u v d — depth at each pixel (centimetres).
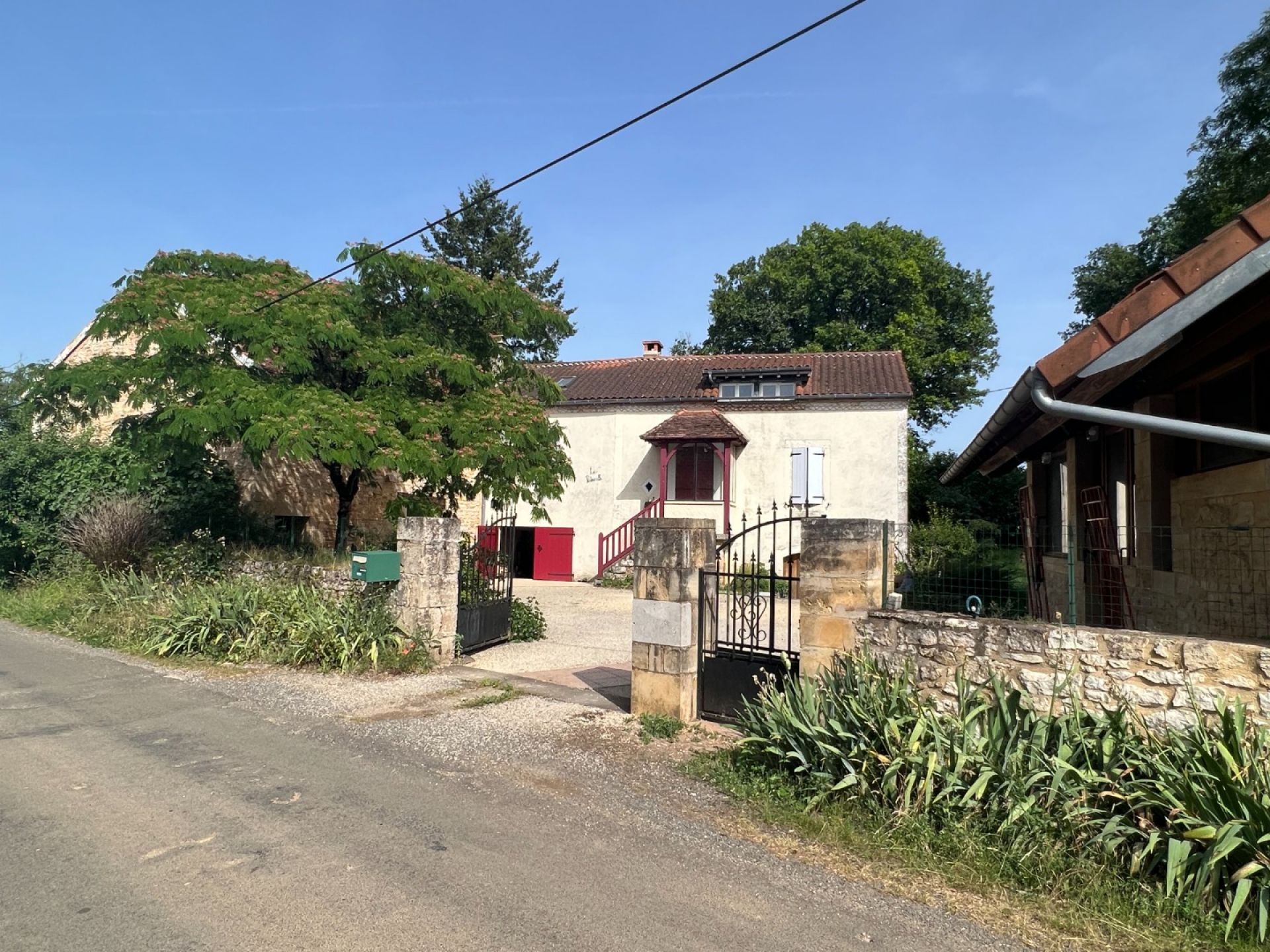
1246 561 588
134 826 448
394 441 1124
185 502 1505
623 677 872
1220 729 442
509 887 382
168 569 1258
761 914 364
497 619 1078
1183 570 670
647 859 420
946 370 3073
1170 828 394
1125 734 451
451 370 1249
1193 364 647
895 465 2086
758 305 3241
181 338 1125
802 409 2166
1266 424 575
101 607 1166
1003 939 352
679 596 680
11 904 355
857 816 465
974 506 2798
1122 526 839
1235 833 363
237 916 347
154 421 1257
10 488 1516
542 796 509
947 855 419
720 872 407
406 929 339
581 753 597
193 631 975
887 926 359
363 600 969
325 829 447
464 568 1024
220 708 723
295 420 1072
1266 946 341
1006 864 405
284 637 945
